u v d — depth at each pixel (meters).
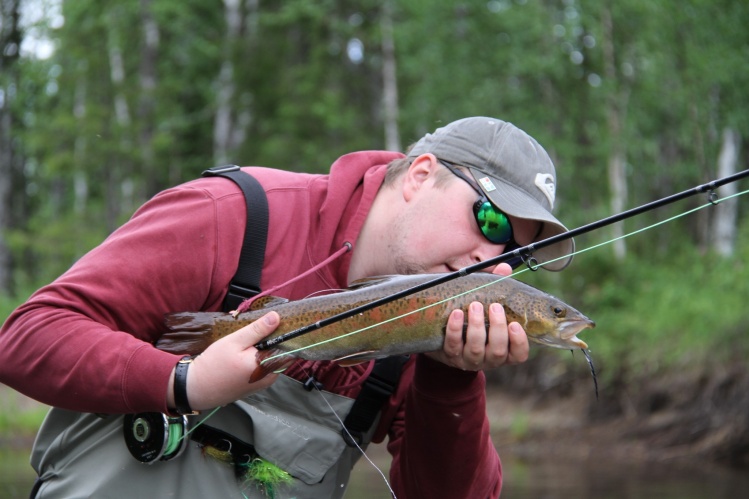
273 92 23.02
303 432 2.40
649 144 17.92
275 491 2.40
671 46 14.83
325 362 2.42
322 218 2.42
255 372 2.08
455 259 2.36
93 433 2.36
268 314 2.12
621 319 12.31
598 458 9.68
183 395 2.07
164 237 2.25
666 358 11.14
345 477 2.57
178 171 24.45
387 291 2.18
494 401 12.87
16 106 22.20
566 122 16.81
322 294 2.40
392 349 2.16
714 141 15.98
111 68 23.86
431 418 2.39
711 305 11.10
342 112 22.42
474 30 18.27
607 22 15.79
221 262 2.29
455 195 2.35
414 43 19.50
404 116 19.75
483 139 2.41
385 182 2.47
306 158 22.34
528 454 10.09
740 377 10.12
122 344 2.11
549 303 2.13
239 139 24.53
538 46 16.70
